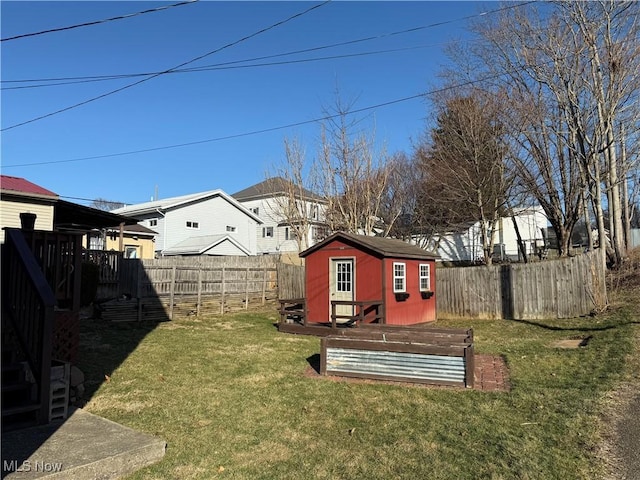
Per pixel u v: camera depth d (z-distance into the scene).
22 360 5.48
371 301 12.09
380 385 6.62
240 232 33.41
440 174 21.33
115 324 11.34
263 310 16.28
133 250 26.12
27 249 5.29
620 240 16.42
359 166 22.62
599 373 6.80
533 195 19.80
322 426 5.04
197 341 9.91
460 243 31.97
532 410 5.36
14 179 12.07
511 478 3.74
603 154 17.14
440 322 14.62
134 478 3.75
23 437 4.23
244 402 5.85
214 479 3.77
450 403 5.73
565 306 13.04
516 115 17.61
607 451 4.21
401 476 3.84
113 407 5.49
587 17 14.59
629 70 13.95
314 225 28.95
